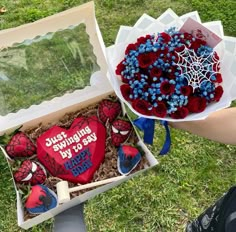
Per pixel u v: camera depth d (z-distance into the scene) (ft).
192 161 3.04
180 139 3.12
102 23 3.84
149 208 2.83
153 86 1.53
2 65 1.99
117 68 1.61
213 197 2.89
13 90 2.06
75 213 1.91
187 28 1.59
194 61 1.54
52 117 2.12
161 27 1.68
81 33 1.94
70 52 2.01
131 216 2.80
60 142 2.01
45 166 2.00
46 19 1.87
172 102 1.53
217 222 1.78
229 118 1.66
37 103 2.08
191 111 1.55
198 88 1.54
